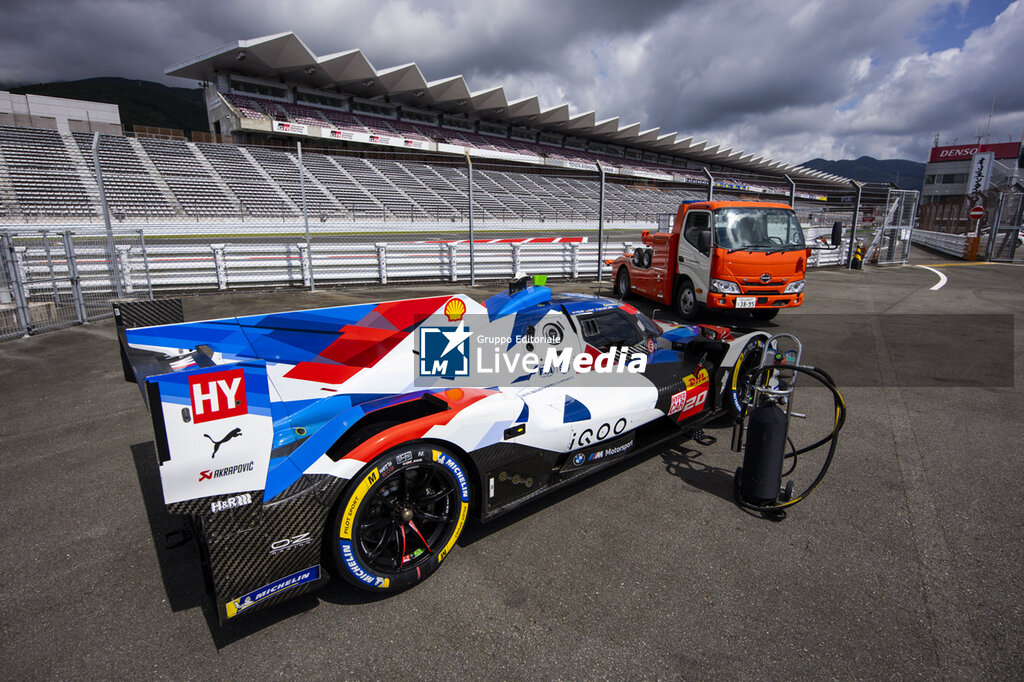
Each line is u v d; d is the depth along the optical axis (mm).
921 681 1938
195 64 37469
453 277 12625
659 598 2387
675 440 4207
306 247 11195
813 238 16484
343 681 1968
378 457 2293
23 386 5465
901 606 2326
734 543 2801
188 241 20031
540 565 2635
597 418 3176
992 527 2918
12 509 3195
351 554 2270
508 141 52281
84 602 2412
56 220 22281
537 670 2004
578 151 56625
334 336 3059
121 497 3334
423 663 2047
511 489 2840
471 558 2699
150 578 2578
